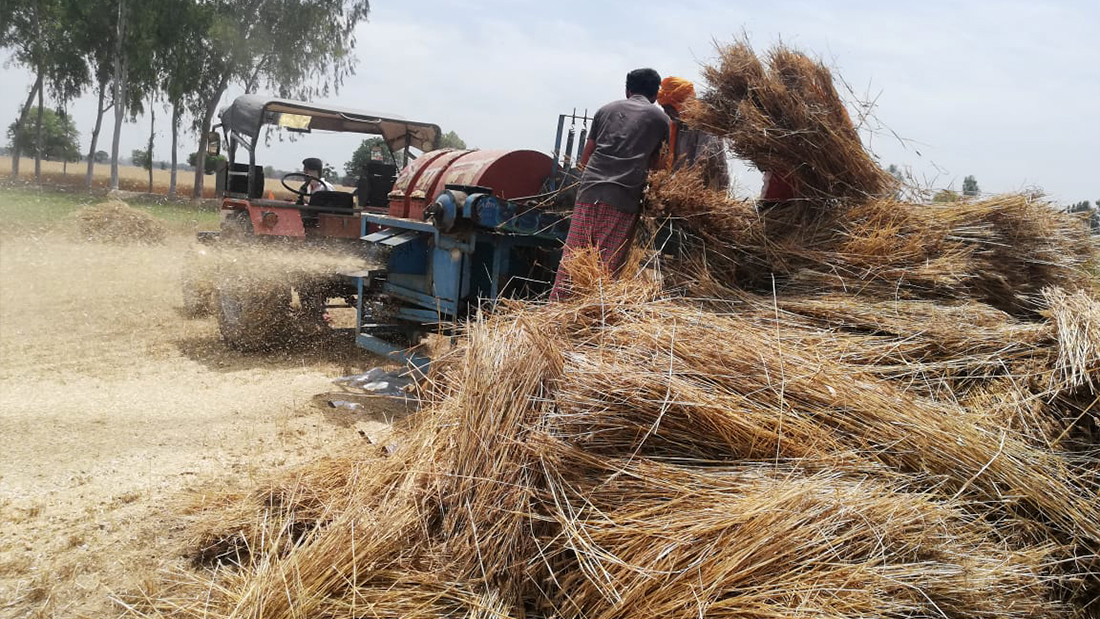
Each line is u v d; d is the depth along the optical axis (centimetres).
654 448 256
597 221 414
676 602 203
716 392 262
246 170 768
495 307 359
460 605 234
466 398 280
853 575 202
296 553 249
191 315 809
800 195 404
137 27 3556
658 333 291
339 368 617
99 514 322
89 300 863
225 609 239
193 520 312
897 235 369
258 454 403
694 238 393
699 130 421
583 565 224
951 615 205
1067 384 277
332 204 743
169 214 2205
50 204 2292
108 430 428
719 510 224
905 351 307
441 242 511
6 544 294
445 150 602
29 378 528
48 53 3847
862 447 251
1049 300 336
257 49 3744
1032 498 242
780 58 402
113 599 247
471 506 253
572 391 264
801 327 327
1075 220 399
